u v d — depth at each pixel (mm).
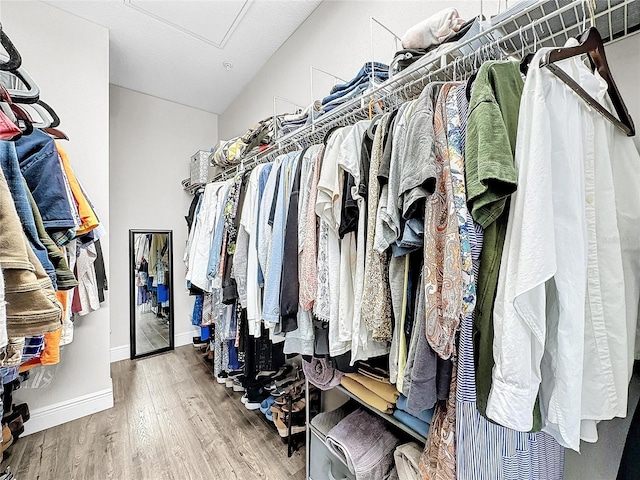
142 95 3164
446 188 663
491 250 611
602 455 813
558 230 562
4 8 1772
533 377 548
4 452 1608
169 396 2203
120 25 2158
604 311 615
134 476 1442
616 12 751
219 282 1807
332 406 1714
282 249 1199
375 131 902
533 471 688
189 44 2396
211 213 2129
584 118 618
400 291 814
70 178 1234
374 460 1091
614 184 696
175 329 3330
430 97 738
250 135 2297
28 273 631
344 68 1827
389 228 779
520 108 582
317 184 1063
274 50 2488
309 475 1395
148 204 3182
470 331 628
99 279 2023
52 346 1137
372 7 1649
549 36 854
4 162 729
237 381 2215
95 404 2008
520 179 562
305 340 1107
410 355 749
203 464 1521
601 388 604
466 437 646
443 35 1044
